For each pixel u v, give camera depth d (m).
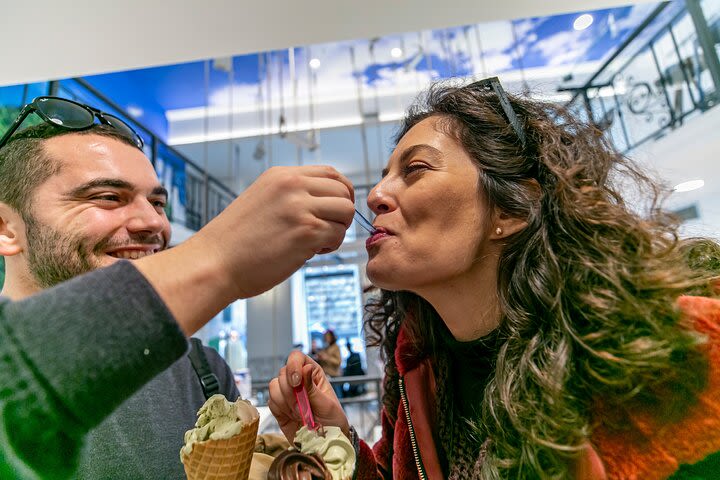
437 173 0.61
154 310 0.34
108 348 0.33
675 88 2.66
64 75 1.74
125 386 0.34
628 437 0.47
